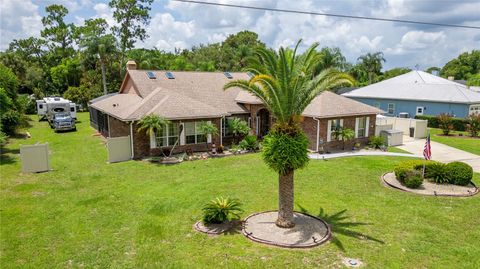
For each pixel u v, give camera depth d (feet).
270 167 37.91
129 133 83.66
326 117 83.35
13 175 64.18
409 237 38.11
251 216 43.78
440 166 58.03
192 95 96.53
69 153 83.82
